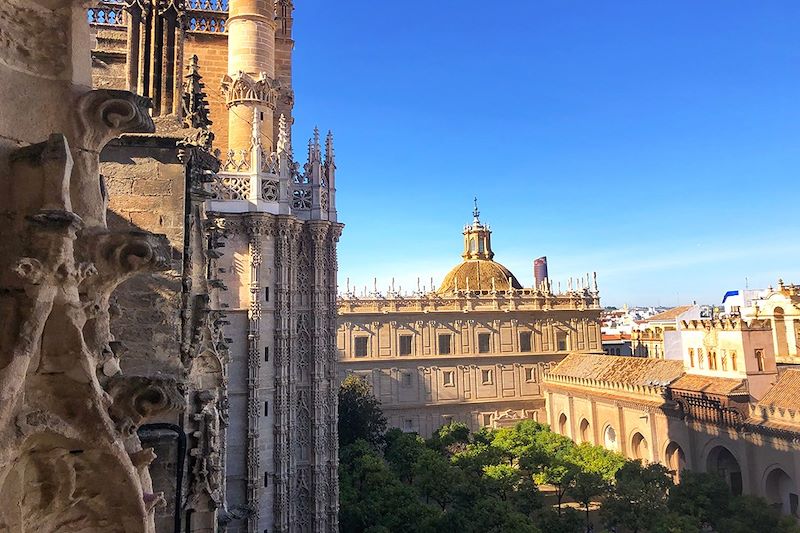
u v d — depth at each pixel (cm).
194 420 1317
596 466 5650
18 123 533
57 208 484
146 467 576
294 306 3391
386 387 8312
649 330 11081
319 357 3475
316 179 3584
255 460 3111
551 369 8994
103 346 560
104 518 507
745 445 5194
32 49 555
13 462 445
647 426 6625
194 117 1484
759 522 4188
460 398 8581
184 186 1220
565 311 9200
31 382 469
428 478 5119
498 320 8912
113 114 582
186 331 1228
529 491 4919
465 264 10306
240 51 3378
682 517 4188
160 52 1337
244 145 3350
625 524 4453
